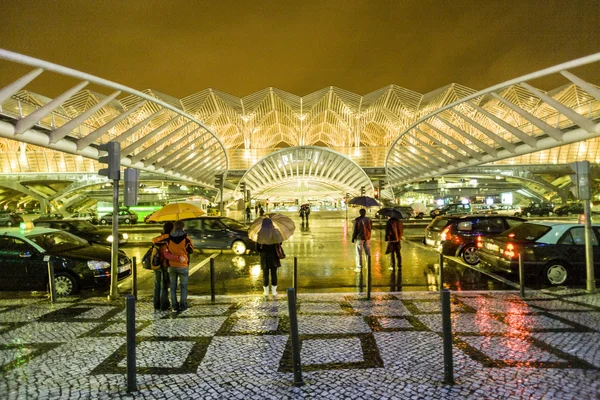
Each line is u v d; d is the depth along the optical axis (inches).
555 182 2851.9
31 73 613.6
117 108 2287.2
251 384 167.8
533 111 2226.9
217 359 197.6
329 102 2773.1
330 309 295.1
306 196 3555.6
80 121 775.1
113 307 313.6
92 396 159.2
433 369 179.6
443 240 545.0
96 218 1633.9
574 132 813.9
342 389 160.9
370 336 229.3
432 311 283.7
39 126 709.3
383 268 504.4
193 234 652.1
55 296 339.0
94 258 390.0
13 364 194.2
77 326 259.4
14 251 383.6
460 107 2384.4
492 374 172.4
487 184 2987.2
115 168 344.8
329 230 1163.9
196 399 155.1
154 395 159.2
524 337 221.1
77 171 2669.8
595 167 2474.2
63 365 192.4
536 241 384.5
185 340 228.2
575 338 217.8
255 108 2839.6
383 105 2711.6
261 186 2736.2
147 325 260.8
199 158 1685.5
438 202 2842.0
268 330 245.1
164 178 2432.3
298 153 2425.0
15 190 2864.2
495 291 348.2
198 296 355.3
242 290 392.8
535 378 167.6
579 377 167.8
